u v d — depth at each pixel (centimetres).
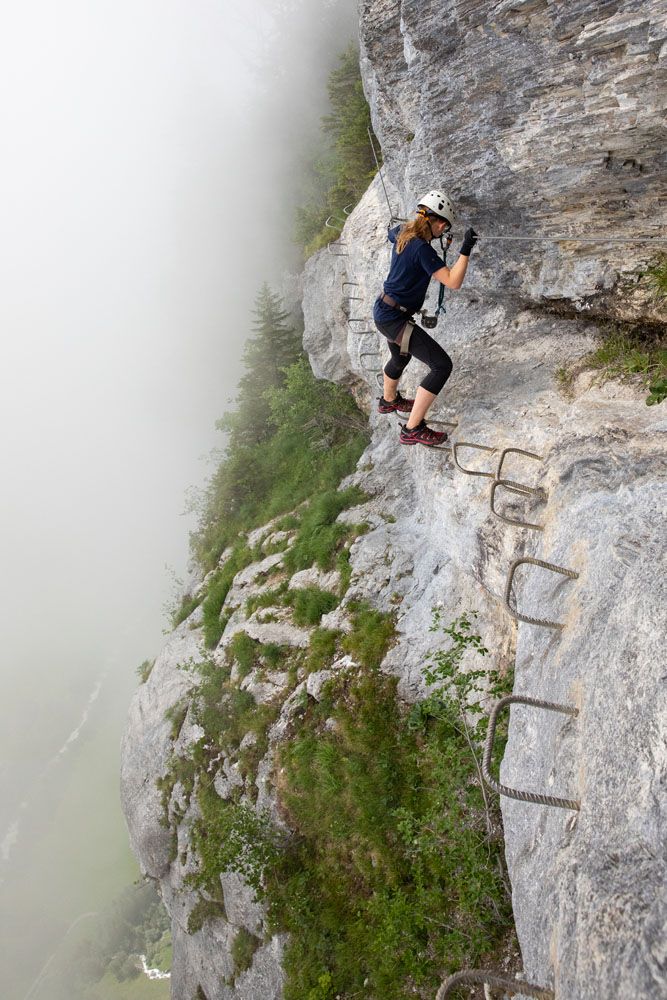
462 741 725
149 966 5222
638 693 291
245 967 933
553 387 632
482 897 616
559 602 404
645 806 257
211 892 1054
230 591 1602
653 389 498
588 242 576
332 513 1364
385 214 1209
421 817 752
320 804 880
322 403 1961
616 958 228
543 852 323
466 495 670
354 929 766
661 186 489
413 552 1054
